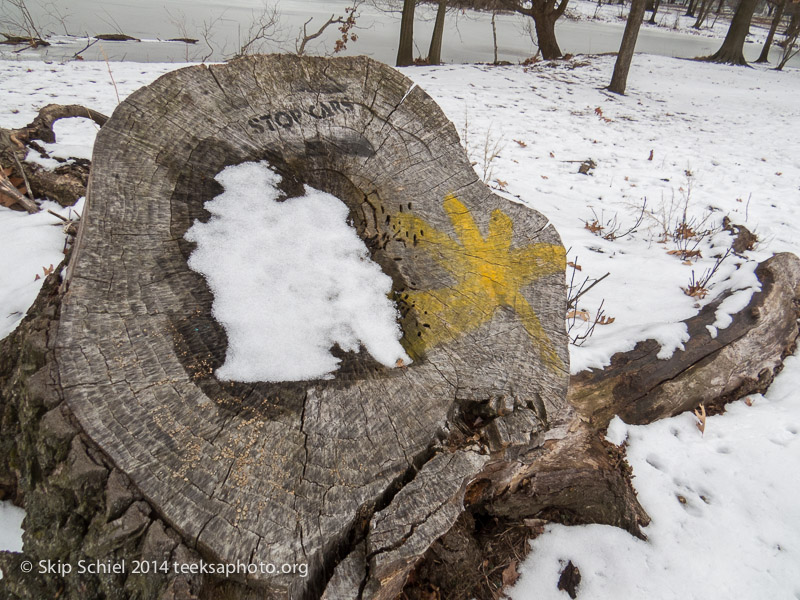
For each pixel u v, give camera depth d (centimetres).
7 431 178
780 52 2656
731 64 1906
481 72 1332
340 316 179
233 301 168
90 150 391
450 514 146
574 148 784
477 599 197
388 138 216
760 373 319
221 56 1277
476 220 220
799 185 707
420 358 182
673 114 1091
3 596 155
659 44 2686
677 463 262
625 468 246
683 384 284
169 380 147
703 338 302
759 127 1041
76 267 154
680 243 485
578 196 600
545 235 224
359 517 142
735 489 252
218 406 147
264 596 127
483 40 2339
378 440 156
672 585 210
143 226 167
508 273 213
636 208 576
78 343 145
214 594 127
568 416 210
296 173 201
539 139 809
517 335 198
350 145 210
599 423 265
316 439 150
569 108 1038
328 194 205
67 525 137
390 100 218
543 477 218
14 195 350
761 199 643
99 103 695
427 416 167
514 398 179
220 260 173
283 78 202
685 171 729
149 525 129
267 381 157
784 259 360
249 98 195
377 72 218
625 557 219
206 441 140
